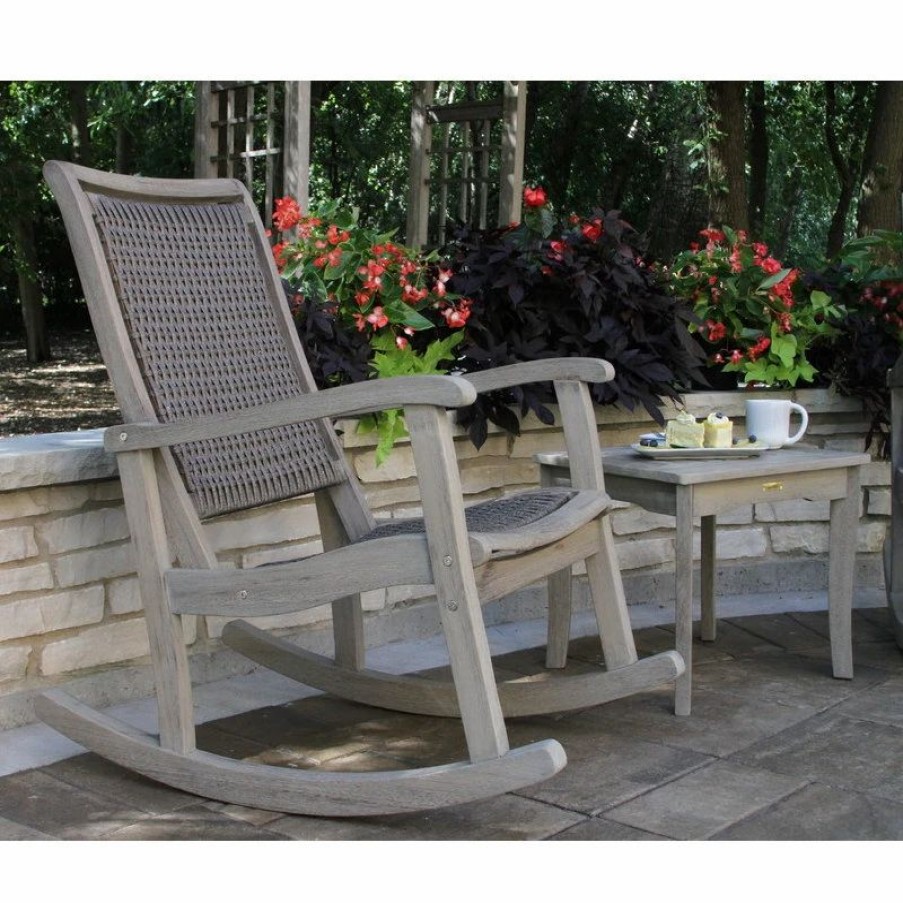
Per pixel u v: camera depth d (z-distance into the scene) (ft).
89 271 6.74
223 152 20.25
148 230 7.32
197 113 20.13
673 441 8.43
